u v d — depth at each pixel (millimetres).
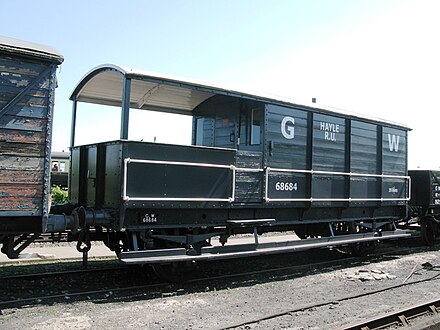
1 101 5832
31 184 6020
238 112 9617
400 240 16078
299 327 5797
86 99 9281
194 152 7848
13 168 5891
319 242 9789
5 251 6594
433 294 7734
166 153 7484
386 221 12500
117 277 8453
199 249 7852
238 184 8492
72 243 12703
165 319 5977
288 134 9453
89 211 7207
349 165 10883
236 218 8734
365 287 8250
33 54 6004
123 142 7016
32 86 6070
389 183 12227
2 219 6102
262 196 8898
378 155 11898
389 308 6777
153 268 7902
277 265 10484
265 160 8938
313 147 9953
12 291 7184
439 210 15312
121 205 6996
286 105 9312
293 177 9555
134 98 9352
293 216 9805
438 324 5945
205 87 7961
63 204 8250
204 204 7980
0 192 5789
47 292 7242
